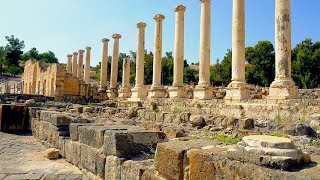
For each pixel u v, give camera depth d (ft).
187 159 15.19
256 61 231.91
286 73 55.11
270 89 55.72
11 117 55.88
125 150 22.29
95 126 28.32
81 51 169.78
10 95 108.17
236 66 65.00
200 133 37.11
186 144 16.94
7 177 25.00
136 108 62.85
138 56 111.14
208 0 79.92
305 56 207.51
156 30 100.37
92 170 25.39
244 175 11.92
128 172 20.26
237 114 55.77
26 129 56.75
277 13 57.00
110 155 22.82
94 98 139.03
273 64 228.43
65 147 32.78
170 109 69.67
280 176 10.79
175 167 15.56
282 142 12.60
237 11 66.28
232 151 12.86
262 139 13.11
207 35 78.95
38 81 181.37
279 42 56.24
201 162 13.84
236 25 66.08
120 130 23.77
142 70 110.63
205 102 68.18
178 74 88.89
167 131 37.40
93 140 25.81
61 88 136.46
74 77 143.74
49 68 152.76
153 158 21.67
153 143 23.25
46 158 32.99
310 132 33.19
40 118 45.78
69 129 34.06
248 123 39.06
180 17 90.74
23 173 26.50
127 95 124.47
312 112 42.86
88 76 158.61
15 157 33.17
